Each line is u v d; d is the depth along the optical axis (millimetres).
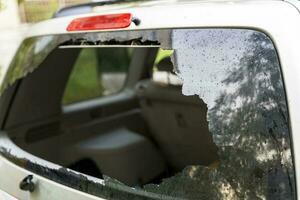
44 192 1870
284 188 1365
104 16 1960
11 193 2023
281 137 1396
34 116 2793
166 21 1724
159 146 3523
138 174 3205
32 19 4988
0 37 4863
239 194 1465
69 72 2918
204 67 1596
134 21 1815
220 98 1546
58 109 3008
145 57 3699
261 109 1450
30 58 2299
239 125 1492
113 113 3525
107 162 3119
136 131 3660
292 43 1434
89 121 3303
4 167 2107
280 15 1500
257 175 1430
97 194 1712
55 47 2146
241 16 1564
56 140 3006
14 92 2529
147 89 3570
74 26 2059
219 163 1608
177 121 3365
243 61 1516
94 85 6277
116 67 6707
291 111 1388
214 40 1590
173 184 1601
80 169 3064
